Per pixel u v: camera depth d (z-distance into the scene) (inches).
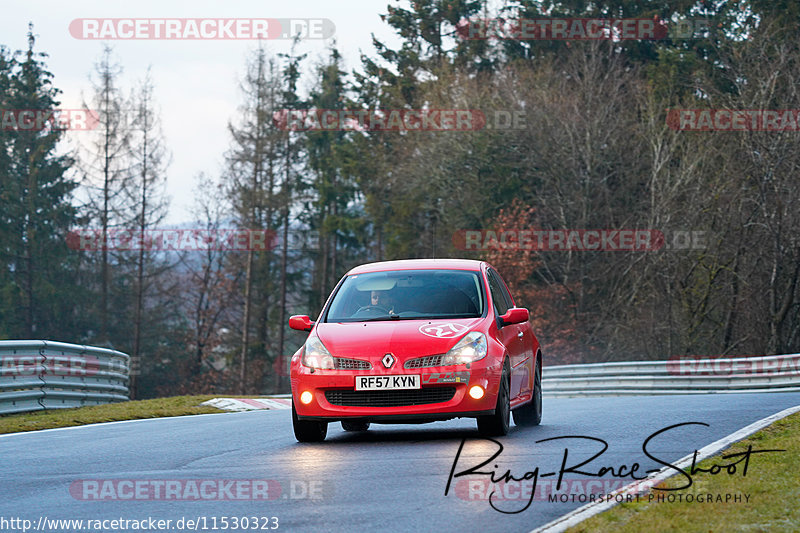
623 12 7524.6
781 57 5408.5
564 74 6865.2
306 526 813.2
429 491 948.0
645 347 5969.5
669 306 5816.9
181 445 1408.7
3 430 1779.0
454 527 791.1
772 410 1697.8
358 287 1512.1
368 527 800.3
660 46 7278.5
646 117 6387.8
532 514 834.2
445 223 7066.9
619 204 6579.7
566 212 6501.0
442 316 1427.2
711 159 5890.8
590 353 6363.2
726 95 5821.9
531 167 6619.1
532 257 6761.8
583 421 1592.0
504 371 1373.0
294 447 1341.0
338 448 1305.4
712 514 793.6
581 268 6417.3
